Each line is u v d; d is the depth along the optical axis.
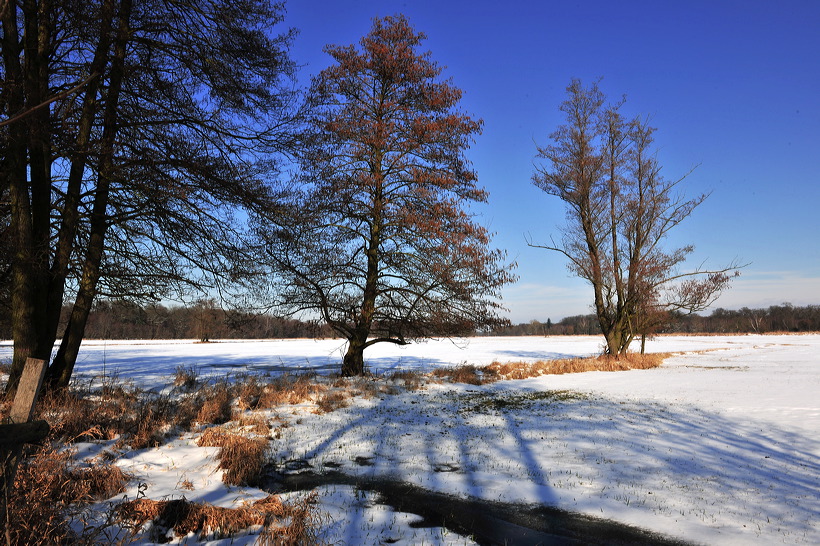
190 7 11.20
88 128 10.70
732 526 5.99
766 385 19.25
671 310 29.02
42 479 4.74
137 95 11.28
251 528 5.54
